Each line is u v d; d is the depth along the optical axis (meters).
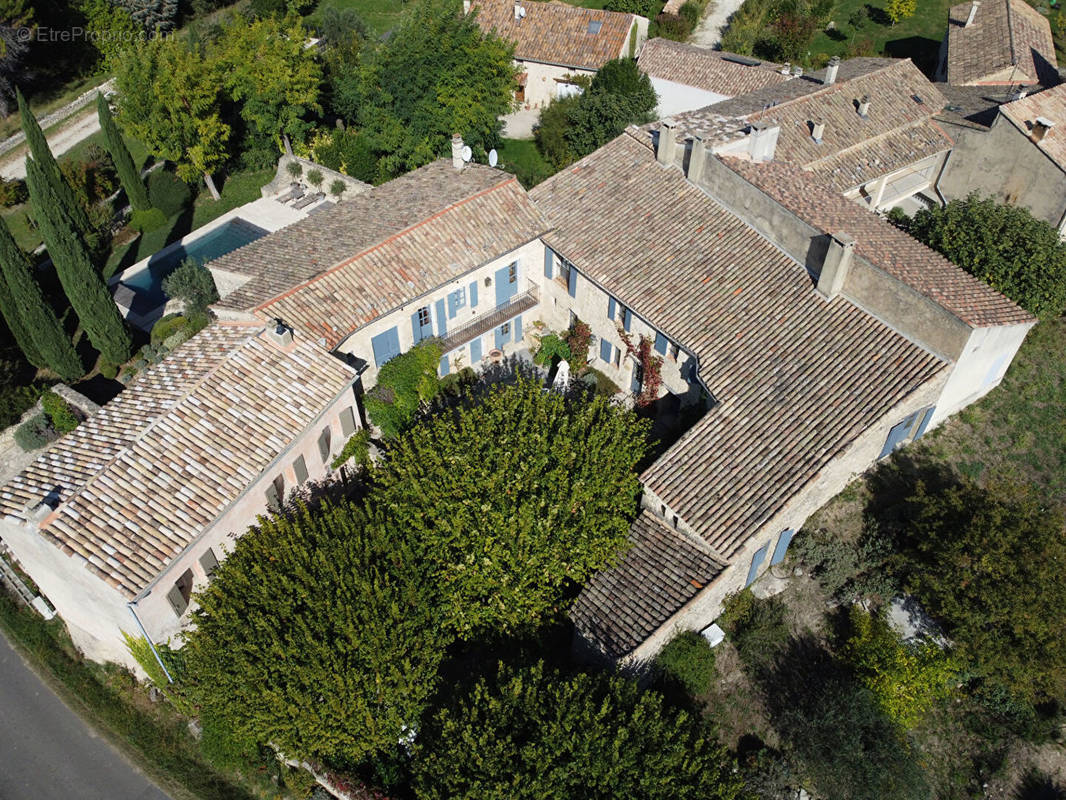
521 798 19.38
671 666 24.55
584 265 32.69
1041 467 29.14
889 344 27.14
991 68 45.41
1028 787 23.75
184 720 26.92
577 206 35.12
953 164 39.69
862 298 28.03
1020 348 32.59
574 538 24.67
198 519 24.11
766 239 31.22
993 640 23.84
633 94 44.75
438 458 25.61
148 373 28.69
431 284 32.00
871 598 26.58
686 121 36.75
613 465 25.70
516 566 24.20
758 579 27.25
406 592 23.36
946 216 33.19
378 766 24.06
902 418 27.23
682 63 47.94
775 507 24.56
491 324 35.19
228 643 22.55
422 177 37.81
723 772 21.73
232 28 48.81
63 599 26.86
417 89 42.78
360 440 30.39
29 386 35.50
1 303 33.38
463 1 54.22
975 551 24.27
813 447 25.48
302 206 46.97
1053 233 31.75
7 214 47.59
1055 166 35.12
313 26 67.38
